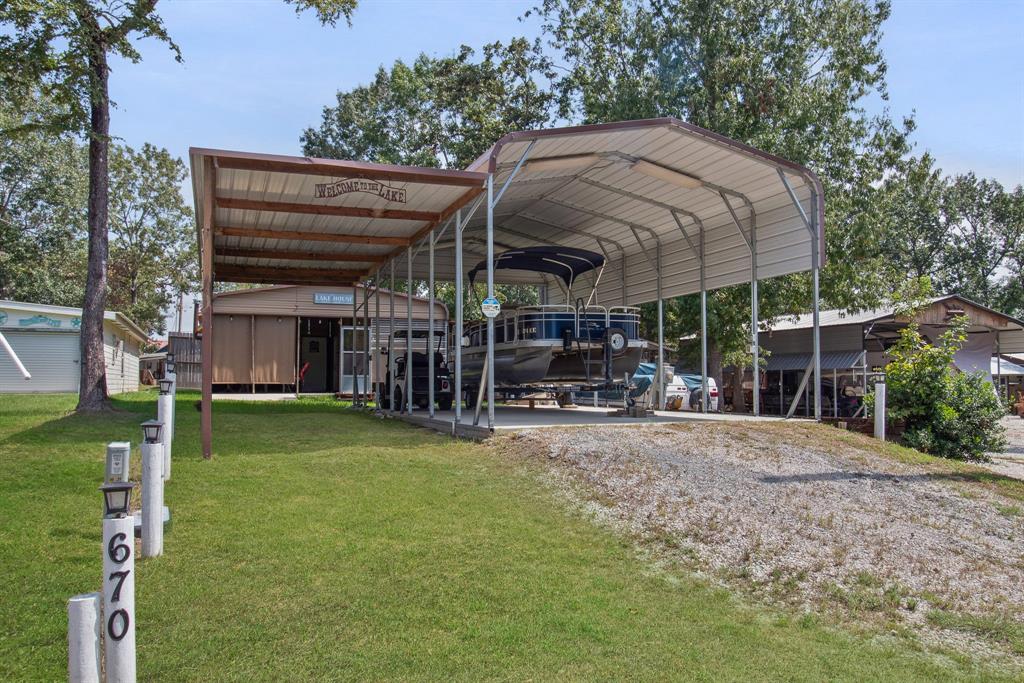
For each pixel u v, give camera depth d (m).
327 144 40.69
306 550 5.50
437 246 17.14
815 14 21.53
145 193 45.22
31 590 4.52
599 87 23.08
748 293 21.33
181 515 6.20
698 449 9.11
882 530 6.51
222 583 4.83
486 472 8.26
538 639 4.32
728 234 14.79
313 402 20.89
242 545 5.53
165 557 5.23
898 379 12.83
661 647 4.34
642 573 5.52
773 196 13.48
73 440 9.08
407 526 6.20
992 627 4.82
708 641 4.46
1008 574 5.75
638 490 7.34
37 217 35.16
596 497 7.21
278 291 25.27
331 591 4.80
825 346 25.62
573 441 9.22
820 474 8.24
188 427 11.10
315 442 9.98
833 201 20.23
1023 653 4.52
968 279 45.19
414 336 26.22
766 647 4.44
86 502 6.39
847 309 21.59
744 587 5.38
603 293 19.30
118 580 3.12
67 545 5.30
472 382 15.98
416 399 15.61
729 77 20.83
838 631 4.74
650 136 10.90
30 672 3.62
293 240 14.32
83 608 2.90
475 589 4.98
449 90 27.72
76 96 11.73
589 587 5.16
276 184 10.36
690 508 6.83
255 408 16.62
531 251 13.37
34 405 13.89
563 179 13.26
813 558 5.83
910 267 45.72
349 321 25.86
